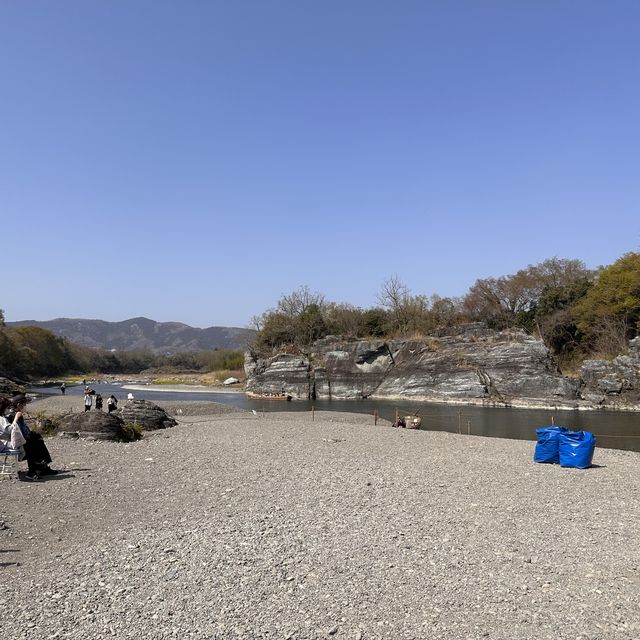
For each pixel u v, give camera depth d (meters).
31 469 16.61
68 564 9.61
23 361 119.31
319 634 7.11
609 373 60.53
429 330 87.31
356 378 78.31
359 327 94.25
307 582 8.75
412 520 12.34
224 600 8.08
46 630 7.18
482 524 12.14
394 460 20.80
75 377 147.12
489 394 65.94
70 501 14.00
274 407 63.78
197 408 51.28
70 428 26.34
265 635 7.07
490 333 74.50
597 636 7.15
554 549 10.55
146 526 11.95
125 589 8.47
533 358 65.12
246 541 10.79
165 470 18.17
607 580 9.02
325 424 35.72
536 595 8.38
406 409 59.59
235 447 23.81
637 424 44.28
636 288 68.81
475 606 7.97
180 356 190.75
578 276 89.25
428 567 9.46
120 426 26.95
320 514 12.80
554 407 60.12
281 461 20.20
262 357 87.06
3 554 10.22
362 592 8.39
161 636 7.04
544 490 15.84
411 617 7.61
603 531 11.82
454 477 17.53
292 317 97.12
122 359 191.25
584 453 19.61
